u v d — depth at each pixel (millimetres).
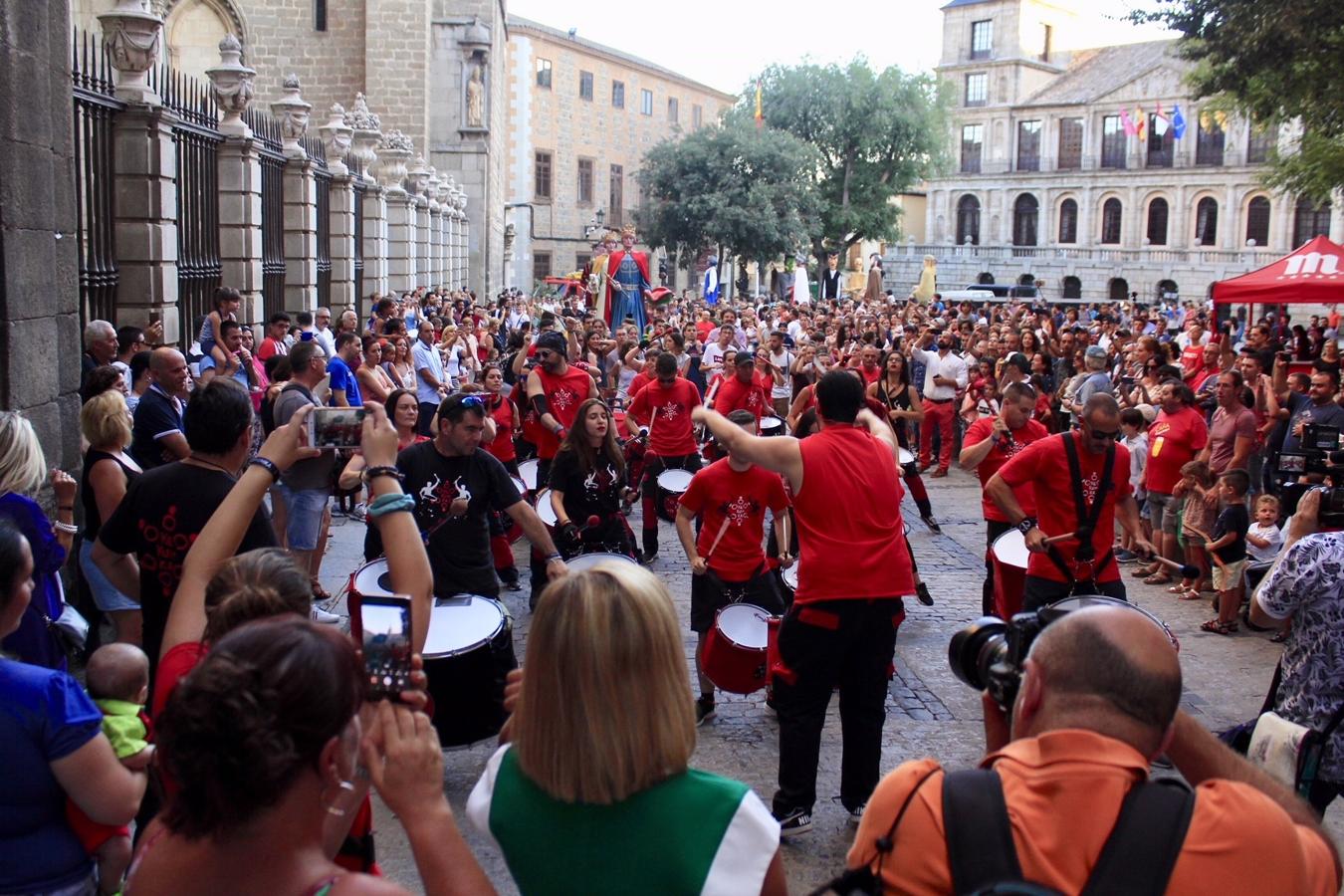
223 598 3191
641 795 2428
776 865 2445
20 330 7469
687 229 61562
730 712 7309
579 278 40688
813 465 5281
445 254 37000
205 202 13977
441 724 5566
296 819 2084
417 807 2377
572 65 70875
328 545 11164
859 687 5445
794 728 5398
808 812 5445
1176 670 2322
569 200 71875
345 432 3543
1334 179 22734
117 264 11594
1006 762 2305
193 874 2074
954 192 89625
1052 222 85750
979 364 18062
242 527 3482
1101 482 6531
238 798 2008
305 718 2055
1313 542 4371
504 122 58219
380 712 2439
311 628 2193
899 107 66625
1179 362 19516
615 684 2385
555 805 2445
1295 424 11445
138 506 4320
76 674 7051
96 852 3508
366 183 23312
